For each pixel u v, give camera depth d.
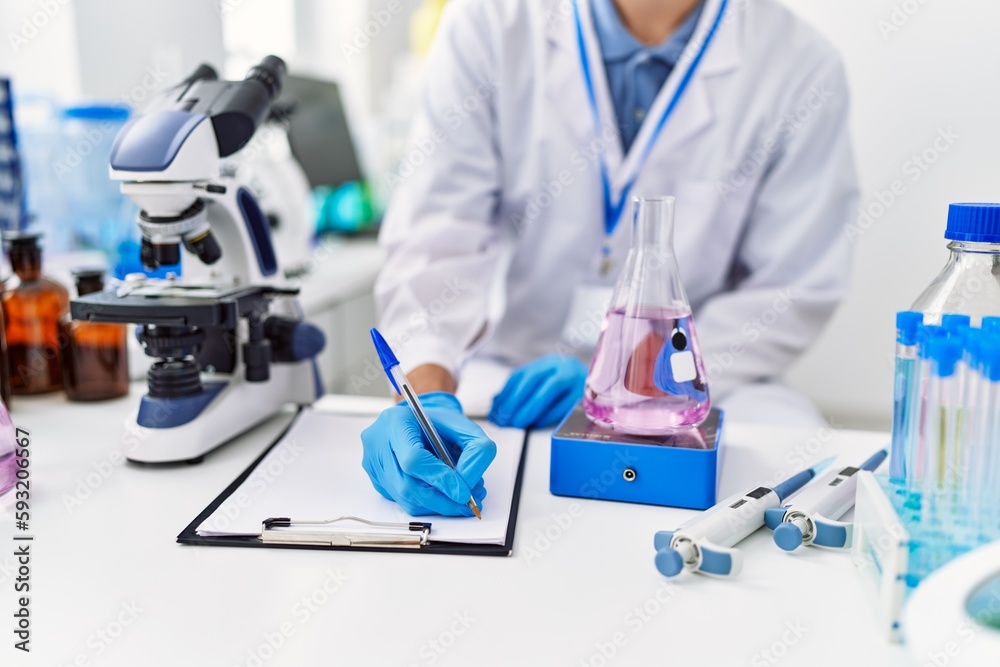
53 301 1.16
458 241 1.36
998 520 0.58
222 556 0.68
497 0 1.47
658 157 1.43
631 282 0.81
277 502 0.76
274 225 1.77
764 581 0.65
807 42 1.46
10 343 1.14
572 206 1.47
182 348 0.91
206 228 0.94
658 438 0.81
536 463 0.90
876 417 2.29
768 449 0.95
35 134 1.67
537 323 1.57
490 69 1.45
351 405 1.12
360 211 2.46
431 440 0.76
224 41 1.99
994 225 0.66
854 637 0.57
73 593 0.62
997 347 0.60
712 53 1.43
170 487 0.83
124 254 1.58
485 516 0.74
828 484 0.76
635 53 1.43
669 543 0.67
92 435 0.99
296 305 1.11
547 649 0.55
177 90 0.96
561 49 1.44
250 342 0.99
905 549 0.55
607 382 0.81
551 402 1.00
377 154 2.71
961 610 0.45
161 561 0.67
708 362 1.39
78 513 0.77
